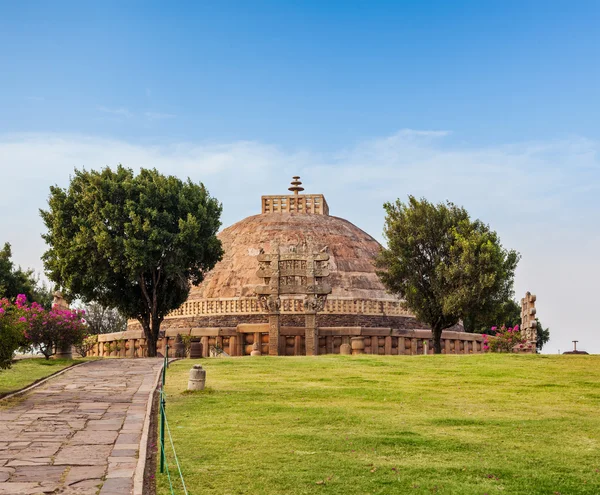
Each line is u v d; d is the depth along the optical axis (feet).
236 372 100.89
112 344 208.03
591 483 43.19
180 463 46.57
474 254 162.81
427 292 170.19
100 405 68.64
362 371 102.01
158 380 89.56
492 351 157.38
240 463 46.70
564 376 94.58
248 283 225.56
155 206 165.17
